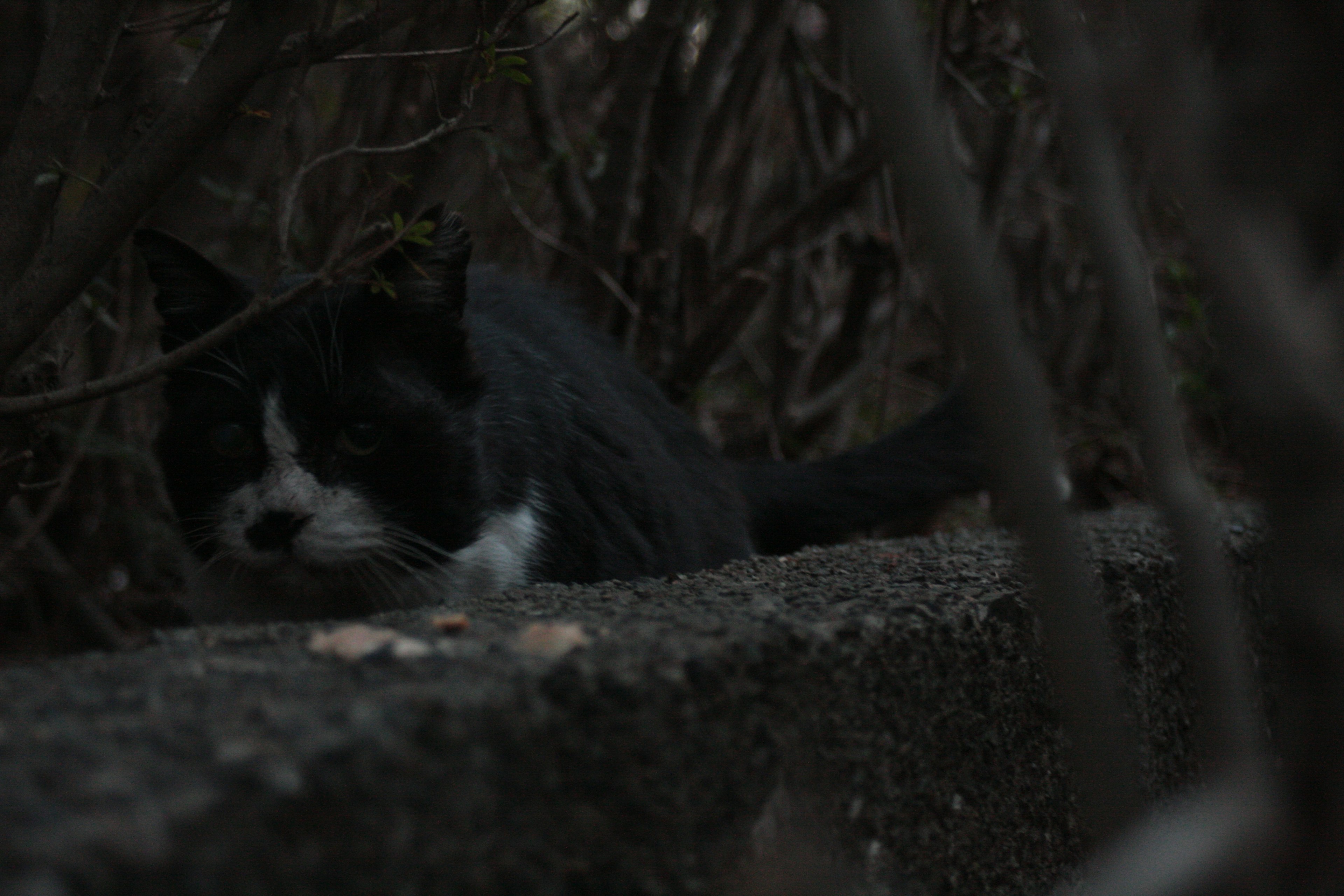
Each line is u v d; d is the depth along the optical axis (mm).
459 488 1525
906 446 1753
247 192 1781
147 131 1438
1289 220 686
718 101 1815
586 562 1572
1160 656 1472
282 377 1510
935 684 1376
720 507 1673
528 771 1206
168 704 1192
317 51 1424
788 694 1334
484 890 1156
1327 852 711
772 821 1328
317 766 1019
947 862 1380
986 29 1708
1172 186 837
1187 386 1792
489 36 1452
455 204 1821
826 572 1461
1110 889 736
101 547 1806
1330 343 670
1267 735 1537
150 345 1818
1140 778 1447
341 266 1435
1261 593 1542
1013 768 1406
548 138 1749
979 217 1789
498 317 1616
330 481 1506
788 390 1907
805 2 1822
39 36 1723
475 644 1331
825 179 1809
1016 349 805
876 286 1916
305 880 1002
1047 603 816
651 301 1763
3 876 826
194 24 1467
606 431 1605
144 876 882
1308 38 681
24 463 1455
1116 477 1915
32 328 1415
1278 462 695
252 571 1521
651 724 1307
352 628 1354
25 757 1016
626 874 1296
